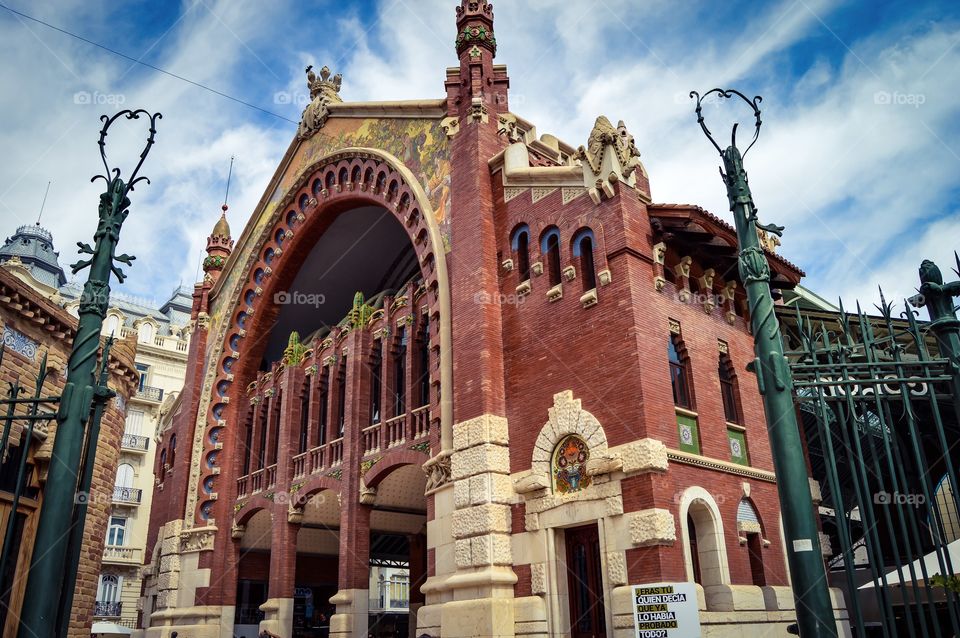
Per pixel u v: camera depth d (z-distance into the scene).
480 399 19.06
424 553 29.89
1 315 16.09
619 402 16.70
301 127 31.59
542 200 20.14
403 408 24.73
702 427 17.89
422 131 24.95
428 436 22.00
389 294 27.95
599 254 18.11
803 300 24.38
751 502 18.38
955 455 20.06
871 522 7.40
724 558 16.67
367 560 23.67
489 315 19.95
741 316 21.45
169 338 58.88
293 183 31.16
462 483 18.75
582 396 17.55
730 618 15.76
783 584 18.16
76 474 8.70
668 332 18.00
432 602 19.23
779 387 7.87
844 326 8.30
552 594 16.84
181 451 32.66
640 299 17.39
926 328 9.44
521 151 21.31
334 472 25.36
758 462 19.25
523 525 17.92
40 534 8.28
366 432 24.88
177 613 29.36
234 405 32.38
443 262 22.14
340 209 29.69
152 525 36.50
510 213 20.94
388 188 26.09
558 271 19.58
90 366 9.20
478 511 18.08
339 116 29.83
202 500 31.03
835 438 21.45
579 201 19.14
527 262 20.42
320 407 28.02
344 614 22.50
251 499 29.66
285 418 28.58
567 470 17.47
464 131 22.48
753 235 8.62
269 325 33.22
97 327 9.36
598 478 16.61
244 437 32.09
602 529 16.23
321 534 31.47
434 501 20.11
